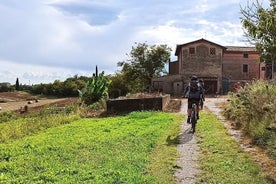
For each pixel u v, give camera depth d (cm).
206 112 2231
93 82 3152
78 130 1608
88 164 945
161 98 2530
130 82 6769
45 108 2938
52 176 834
